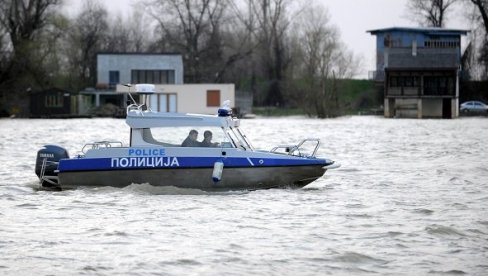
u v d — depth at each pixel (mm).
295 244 34406
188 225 38094
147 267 30828
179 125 46062
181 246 33969
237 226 37969
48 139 101125
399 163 68875
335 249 33562
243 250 33406
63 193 46594
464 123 153750
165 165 45719
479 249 33656
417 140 100375
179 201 44125
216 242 34688
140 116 45875
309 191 48656
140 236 35812
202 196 45562
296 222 39094
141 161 45844
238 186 46125
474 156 76625
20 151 80250
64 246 33938
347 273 30312
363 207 43625
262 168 46031
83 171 46188
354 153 80000
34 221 39250
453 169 63844
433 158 74312
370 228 37844
